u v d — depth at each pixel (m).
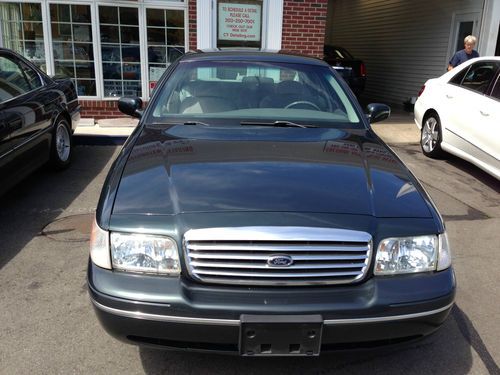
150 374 2.57
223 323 2.15
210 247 2.19
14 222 4.55
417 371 2.64
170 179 2.55
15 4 8.55
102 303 2.21
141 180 2.56
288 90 3.82
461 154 6.44
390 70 14.68
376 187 2.57
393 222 2.34
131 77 9.09
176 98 3.68
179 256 2.23
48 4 8.55
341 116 3.68
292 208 2.31
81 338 2.85
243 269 2.20
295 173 2.64
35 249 4.00
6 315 3.06
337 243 2.22
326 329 2.18
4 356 2.68
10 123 4.46
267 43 8.97
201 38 8.76
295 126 3.47
